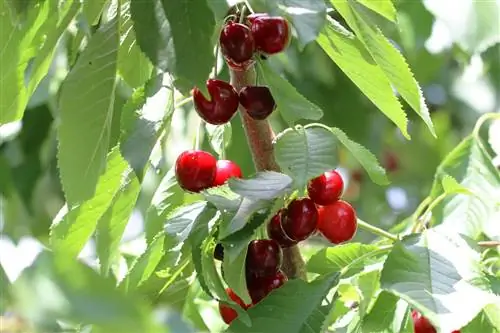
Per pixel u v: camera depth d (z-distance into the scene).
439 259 1.09
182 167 1.13
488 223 1.30
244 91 1.12
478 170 1.32
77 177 1.13
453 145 2.13
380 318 1.15
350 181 2.10
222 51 1.12
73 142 1.12
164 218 1.18
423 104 1.14
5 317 0.89
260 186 1.09
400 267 1.08
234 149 1.63
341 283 1.18
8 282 0.90
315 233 1.17
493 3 1.43
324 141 1.10
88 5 1.14
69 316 0.89
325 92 1.79
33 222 1.84
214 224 1.11
